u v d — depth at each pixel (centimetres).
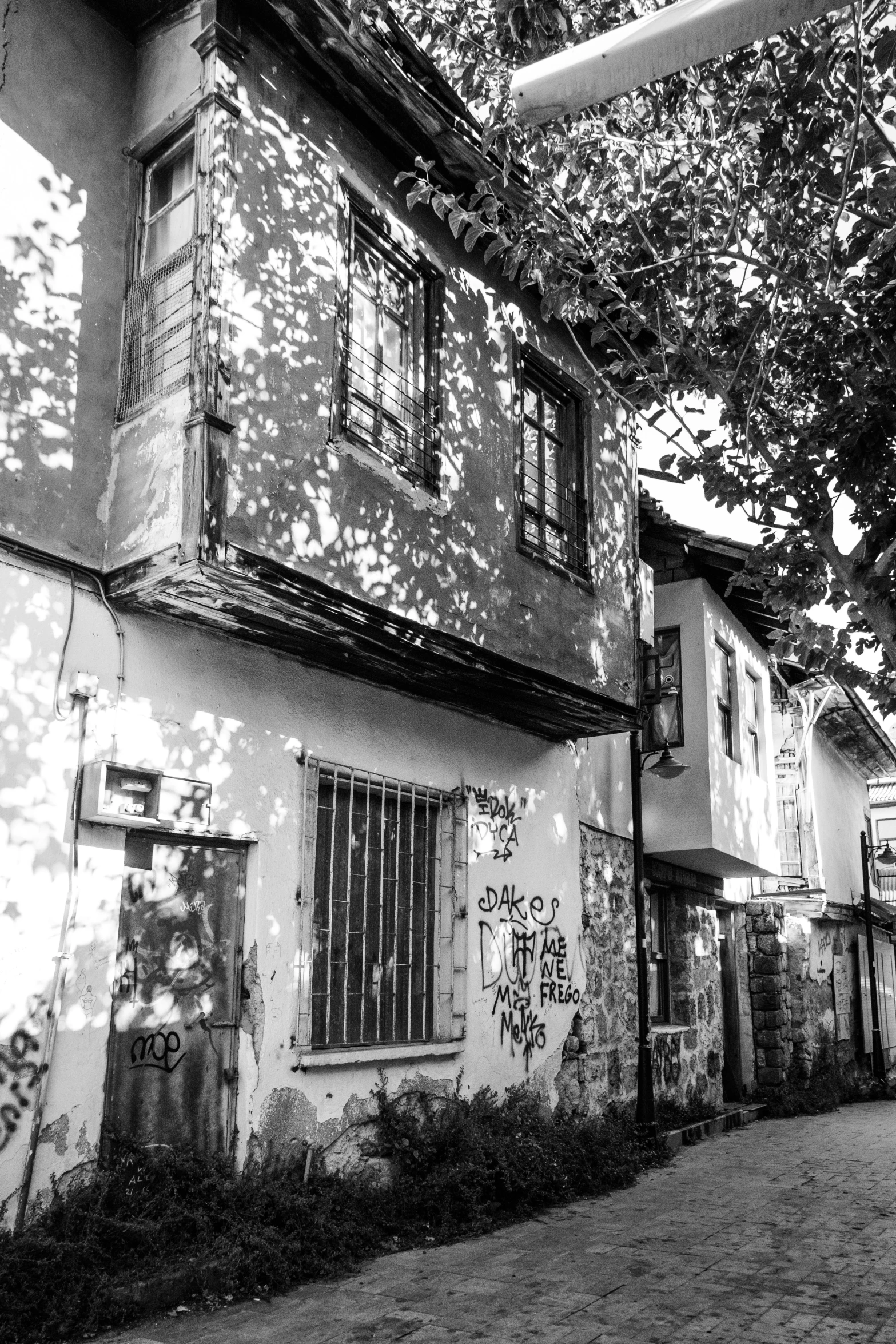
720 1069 1391
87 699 593
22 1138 529
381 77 712
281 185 667
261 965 670
